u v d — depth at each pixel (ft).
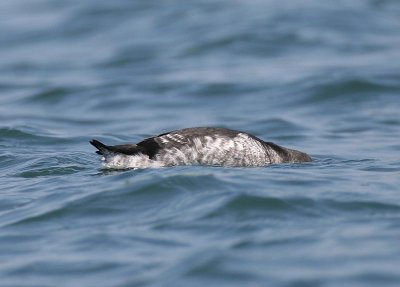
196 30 137.69
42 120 97.76
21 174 66.95
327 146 81.46
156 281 43.32
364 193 57.21
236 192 55.57
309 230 49.90
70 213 54.54
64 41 141.38
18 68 128.16
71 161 71.05
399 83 107.34
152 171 61.82
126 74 119.96
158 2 156.35
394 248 46.55
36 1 165.48
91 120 98.37
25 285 43.93
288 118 95.71
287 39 131.03
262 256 45.85
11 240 50.52
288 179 60.75
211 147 66.44
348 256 45.55
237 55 126.21
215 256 45.68
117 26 145.28
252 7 147.84
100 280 43.93
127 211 54.44
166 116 99.50
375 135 86.17
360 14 142.41
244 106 102.89
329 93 105.50
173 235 49.73
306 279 42.63
